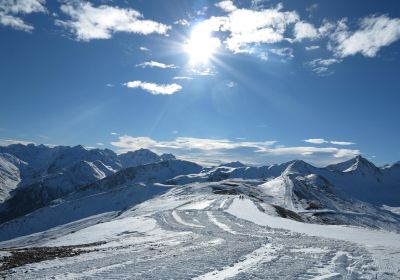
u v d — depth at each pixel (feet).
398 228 489.67
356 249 68.33
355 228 125.18
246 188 601.21
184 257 63.82
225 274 48.44
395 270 49.21
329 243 78.18
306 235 98.17
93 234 140.97
